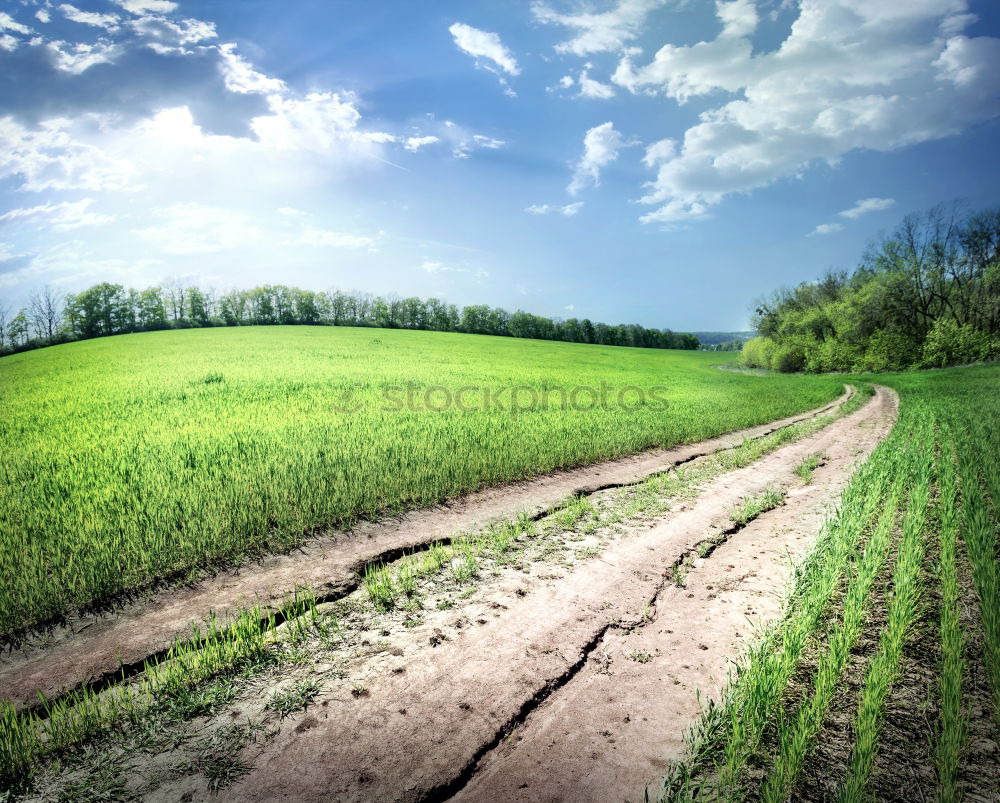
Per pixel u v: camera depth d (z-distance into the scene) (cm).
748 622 434
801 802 247
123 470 776
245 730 304
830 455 1205
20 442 1021
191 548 526
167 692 334
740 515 728
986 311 4072
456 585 502
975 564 448
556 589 496
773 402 2302
